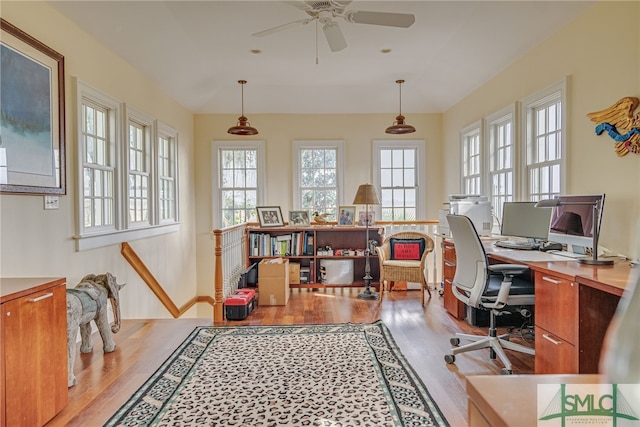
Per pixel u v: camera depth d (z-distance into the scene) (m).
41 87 2.71
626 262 2.43
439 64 4.76
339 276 5.13
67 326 2.33
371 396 2.24
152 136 4.57
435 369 2.65
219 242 3.86
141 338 3.27
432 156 6.19
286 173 6.18
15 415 1.77
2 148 2.37
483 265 2.63
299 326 3.60
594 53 2.84
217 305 3.82
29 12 2.62
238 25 3.75
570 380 0.82
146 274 4.26
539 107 3.71
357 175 6.19
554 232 2.89
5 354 1.72
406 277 4.48
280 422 1.98
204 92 5.56
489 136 4.56
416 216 6.25
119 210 3.76
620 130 2.60
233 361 2.76
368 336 3.30
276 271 4.38
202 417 2.03
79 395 2.28
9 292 1.77
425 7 3.40
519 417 0.70
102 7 3.10
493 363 2.75
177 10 3.45
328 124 6.19
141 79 4.27
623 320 0.61
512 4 3.20
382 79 5.40
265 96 5.85
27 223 2.62
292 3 2.58
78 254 3.15
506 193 4.32
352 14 2.67
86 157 3.37
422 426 1.94
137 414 2.06
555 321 2.17
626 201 2.58
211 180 6.14
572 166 3.08
